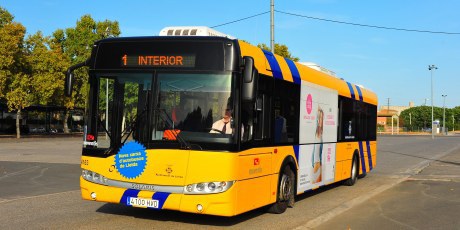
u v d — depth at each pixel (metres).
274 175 8.94
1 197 11.15
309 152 10.85
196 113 7.34
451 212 10.25
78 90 59.12
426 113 151.50
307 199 11.75
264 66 8.64
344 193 12.93
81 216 8.78
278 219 8.94
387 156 31.05
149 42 7.68
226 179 7.14
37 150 31.09
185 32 8.45
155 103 7.48
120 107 7.70
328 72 13.02
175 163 7.27
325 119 11.97
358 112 15.09
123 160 7.56
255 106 8.07
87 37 59.91
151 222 8.30
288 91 9.68
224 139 7.18
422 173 19.47
